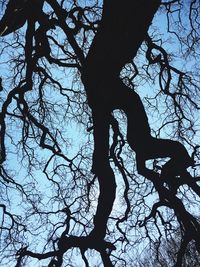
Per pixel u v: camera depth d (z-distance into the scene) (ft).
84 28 34.45
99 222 28.09
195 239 27.99
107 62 28.45
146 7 27.99
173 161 28.02
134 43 28.45
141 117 28.37
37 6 30.66
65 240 28.53
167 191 28.58
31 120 34.24
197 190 28.19
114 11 28.30
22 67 37.27
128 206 34.42
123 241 35.55
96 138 28.91
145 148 27.94
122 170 34.53
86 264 28.45
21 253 29.30
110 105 28.96
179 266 28.25
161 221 35.47
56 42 35.47
